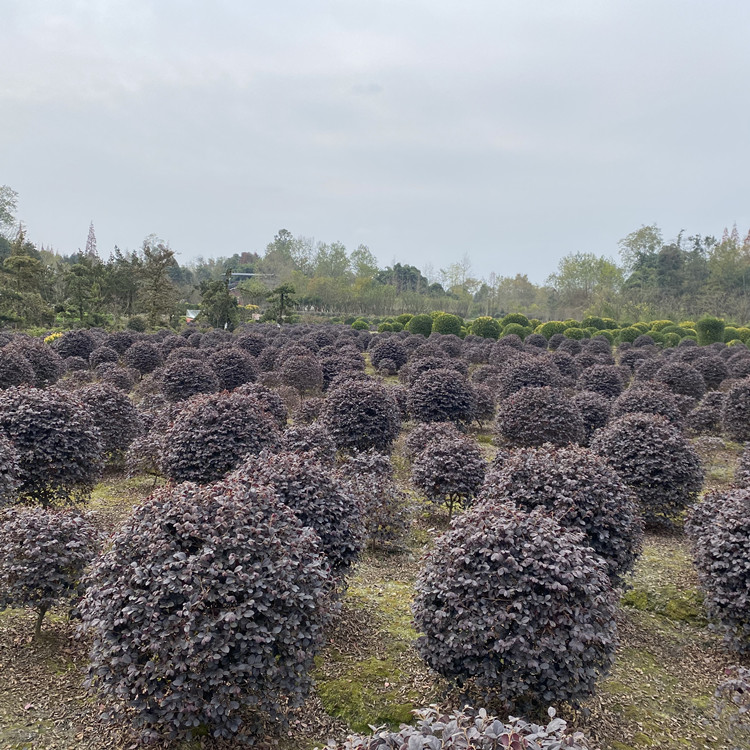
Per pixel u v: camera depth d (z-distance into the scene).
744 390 16.22
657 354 35.16
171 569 4.72
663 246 76.75
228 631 4.54
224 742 5.08
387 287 74.06
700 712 5.98
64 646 6.40
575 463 7.81
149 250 49.47
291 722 5.36
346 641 6.81
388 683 6.04
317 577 5.15
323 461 10.88
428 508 10.71
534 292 87.94
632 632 7.45
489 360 30.48
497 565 5.31
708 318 40.19
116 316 45.62
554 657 4.97
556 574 5.06
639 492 10.10
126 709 4.81
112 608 4.66
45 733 5.09
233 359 19.69
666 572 8.85
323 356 27.38
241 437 9.88
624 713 5.82
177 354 22.84
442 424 12.98
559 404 13.40
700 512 8.12
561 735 3.56
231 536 4.98
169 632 4.49
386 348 28.27
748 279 68.00
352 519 7.30
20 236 48.62
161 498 5.37
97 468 9.96
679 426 14.70
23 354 18.97
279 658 4.84
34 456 9.07
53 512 6.59
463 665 5.24
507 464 8.20
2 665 5.98
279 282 84.19
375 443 13.10
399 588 8.25
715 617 7.09
